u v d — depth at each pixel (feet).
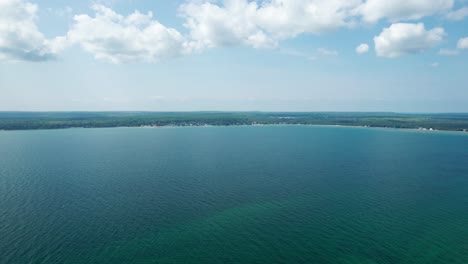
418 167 441.27
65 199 281.95
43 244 195.21
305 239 208.85
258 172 405.80
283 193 308.40
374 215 250.37
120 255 185.06
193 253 189.37
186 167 437.99
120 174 387.75
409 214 252.21
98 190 312.91
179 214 249.34
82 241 200.34
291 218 243.40
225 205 271.90
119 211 253.44
